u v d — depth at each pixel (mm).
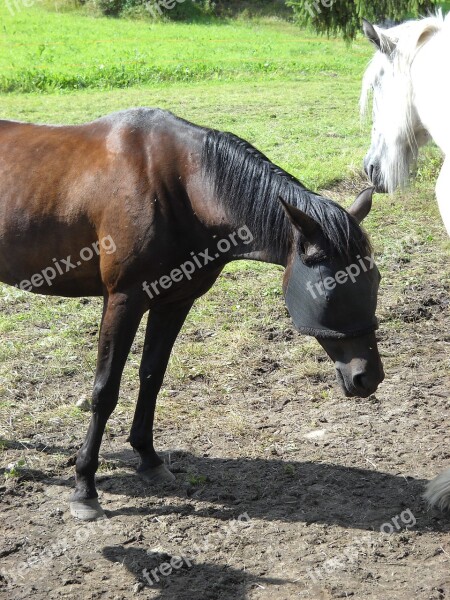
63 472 3617
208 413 4168
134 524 3225
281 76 15500
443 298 5668
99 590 2822
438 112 3453
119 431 4004
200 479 3545
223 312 5402
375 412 4230
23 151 3326
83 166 3150
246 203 2945
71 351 4785
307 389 4473
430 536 3176
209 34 21047
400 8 9070
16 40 17938
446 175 3361
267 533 3176
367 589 2844
